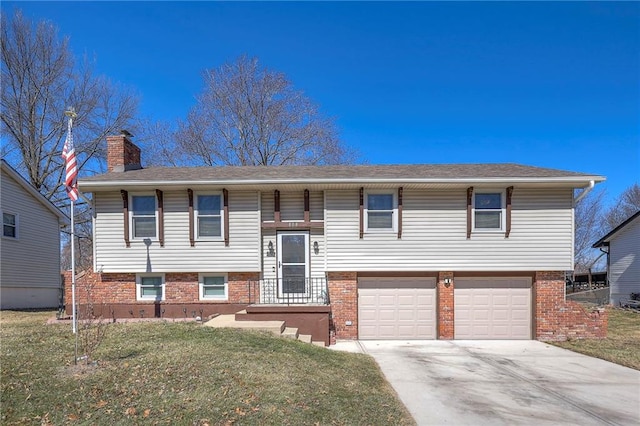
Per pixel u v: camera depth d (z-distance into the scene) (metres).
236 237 11.97
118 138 13.50
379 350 10.32
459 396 6.52
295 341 9.07
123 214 11.93
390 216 11.95
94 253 11.92
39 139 23.91
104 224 11.96
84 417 4.72
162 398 5.20
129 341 7.75
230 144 28.05
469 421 5.48
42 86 23.59
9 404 4.97
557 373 8.16
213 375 5.95
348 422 4.95
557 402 6.38
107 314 11.80
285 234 12.20
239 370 6.22
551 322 11.74
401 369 8.23
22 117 23.25
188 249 11.91
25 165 23.61
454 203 11.89
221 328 9.25
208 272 12.02
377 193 11.95
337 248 11.87
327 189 11.98
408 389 6.80
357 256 11.84
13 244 15.81
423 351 10.22
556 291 11.78
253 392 5.46
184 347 7.30
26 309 15.30
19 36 22.69
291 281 12.06
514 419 5.62
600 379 7.74
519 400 6.43
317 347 9.10
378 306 12.03
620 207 37.12
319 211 12.21
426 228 11.86
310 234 12.17
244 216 12.01
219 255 11.91
